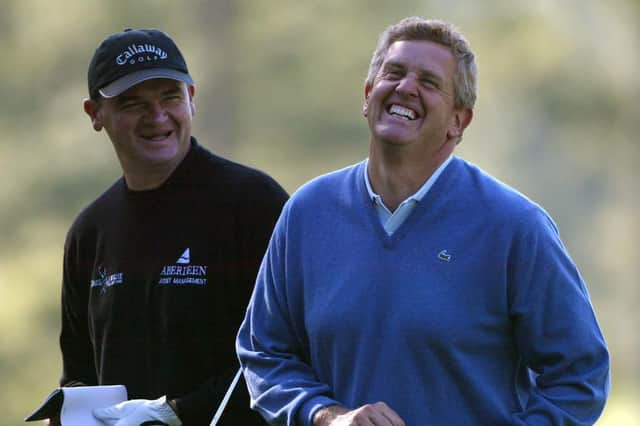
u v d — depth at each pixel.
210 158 15.87
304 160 64.62
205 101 65.94
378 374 13.10
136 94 15.70
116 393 15.51
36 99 63.09
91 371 16.88
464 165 13.58
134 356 15.71
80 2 63.47
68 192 61.44
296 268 13.88
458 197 13.30
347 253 13.43
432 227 13.22
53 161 62.00
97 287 16.12
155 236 15.70
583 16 68.69
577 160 74.81
